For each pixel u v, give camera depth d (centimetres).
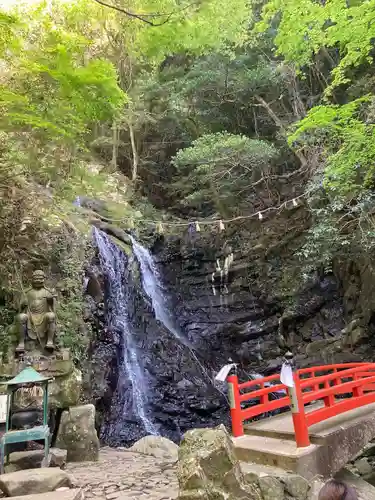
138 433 992
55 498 376
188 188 1744
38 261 920
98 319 1020
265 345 1324
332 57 1334
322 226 965
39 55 832
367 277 1058
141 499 423
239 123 1653
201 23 1009
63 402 642
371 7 637
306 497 388
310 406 673
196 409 1099
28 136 1010
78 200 1455
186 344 1344
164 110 1803
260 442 491
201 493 318
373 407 577
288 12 696
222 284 1495
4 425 577
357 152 754
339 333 1159
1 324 799
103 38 1501
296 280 1303
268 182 1490
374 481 593
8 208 912
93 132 1909
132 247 1430
